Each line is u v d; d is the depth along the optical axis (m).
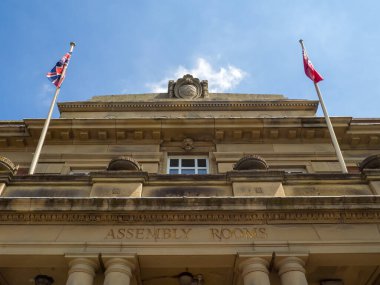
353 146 21.25
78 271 11.16
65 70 20.86
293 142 21.25
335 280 12.83
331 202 12.32
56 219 12.27
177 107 24.00
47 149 20.92
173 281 12.78
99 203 12.25
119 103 24.19
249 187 13.22
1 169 14.24
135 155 20.45
